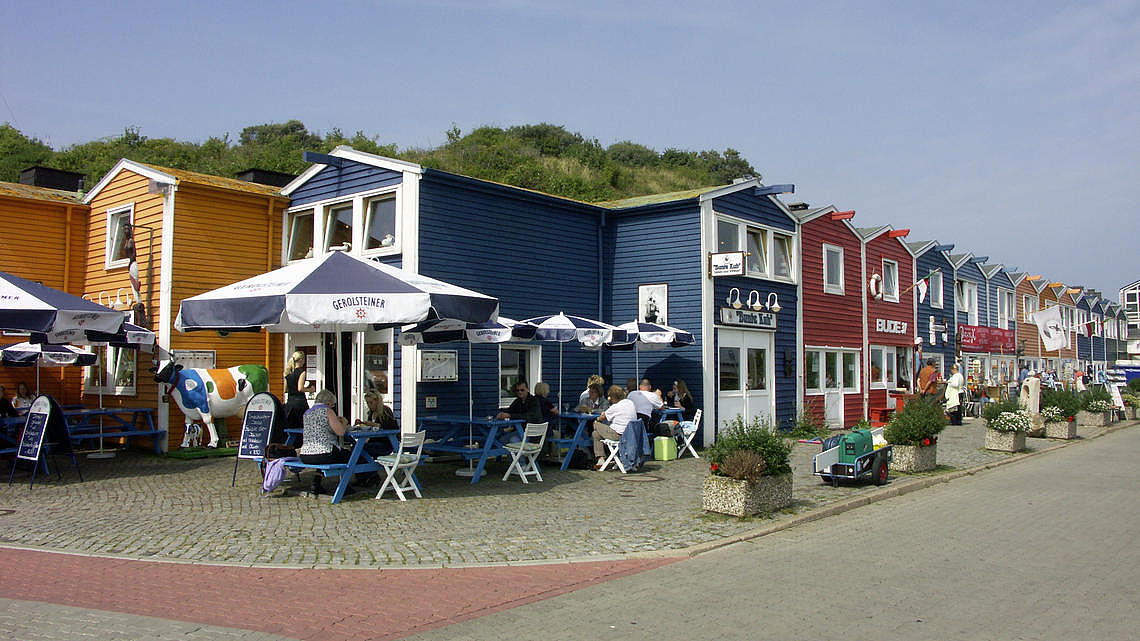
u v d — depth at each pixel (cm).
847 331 2378
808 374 2194
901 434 1413
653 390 1820
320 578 707
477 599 650
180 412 1577
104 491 1130
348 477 1060
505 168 5553
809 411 2145
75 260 1834
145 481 1214
